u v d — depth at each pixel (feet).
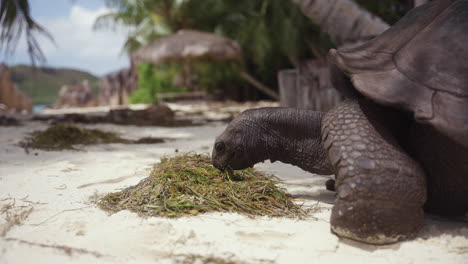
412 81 4.77
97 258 4.35
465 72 4.65
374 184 4.51
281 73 19.38
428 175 5.00
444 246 4.57
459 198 5.03
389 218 4.52
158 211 5.32
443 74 4.71
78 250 4.44
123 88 54.60
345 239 4.66
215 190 5.69
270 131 5.55
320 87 17.10
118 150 9.39
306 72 18.12
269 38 32.89
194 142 10.80
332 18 13.05
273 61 35.68
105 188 6.35
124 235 4.79
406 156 4.71
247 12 34.60
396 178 4.54
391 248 4.53
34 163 7.88
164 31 37.24
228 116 19.66
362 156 4.60
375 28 12.44
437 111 4.52
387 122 4.97
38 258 4.38
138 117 17.74
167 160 6.74
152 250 4.52
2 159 8.21
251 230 4.89
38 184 6.54
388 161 4.58
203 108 27.17
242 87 39.63
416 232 4.75
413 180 4.60
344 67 5.09
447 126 4.42
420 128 4.94
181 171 6.02
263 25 32.27
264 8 32.12
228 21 35.55
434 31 5.06
